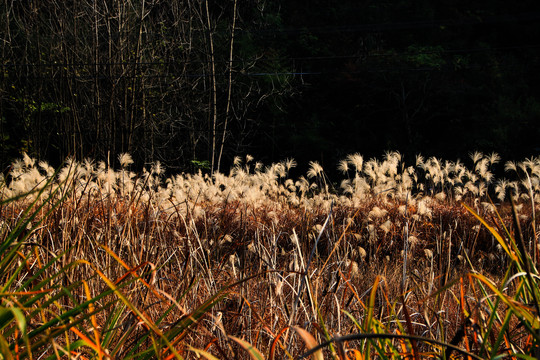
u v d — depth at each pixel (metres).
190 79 22.78
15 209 4.14
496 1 30.19
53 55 21.39
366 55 26.77
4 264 1.87
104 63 19.86
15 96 22.06
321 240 5.45
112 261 3.39
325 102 29.50
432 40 30.28
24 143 20.95
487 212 6.94
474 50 26.00
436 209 7.50
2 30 22.30
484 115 27.14
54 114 21.61
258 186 8.20
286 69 27.25
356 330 2.76
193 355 2.53
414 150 27.19
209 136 21.34
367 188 7.41
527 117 25.61
